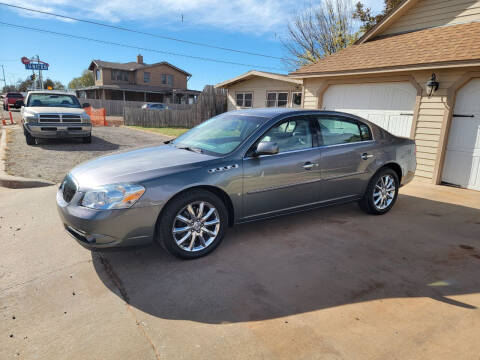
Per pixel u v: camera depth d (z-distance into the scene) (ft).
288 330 7.82
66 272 10.43
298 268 10.76
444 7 26.78
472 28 24.18
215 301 8.94
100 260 11.19
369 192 15.52
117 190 9.75
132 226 9.89
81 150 33.24
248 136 12.28
